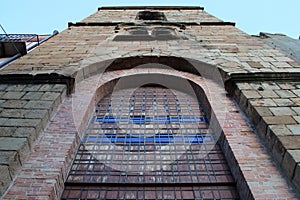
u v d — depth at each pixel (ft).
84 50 31.04
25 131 16.63
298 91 21.16
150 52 29.99
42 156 16.10
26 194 13.61
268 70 25.04
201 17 51.55
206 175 16.58
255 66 25.96
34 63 26.91
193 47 31.94
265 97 20.29
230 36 36.65
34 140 16.81
